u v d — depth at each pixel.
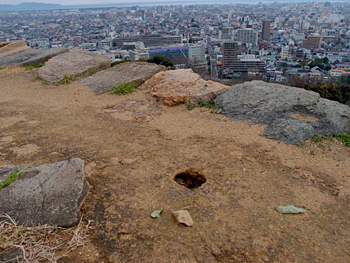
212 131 5.29
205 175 3.93
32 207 3.06
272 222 3.07
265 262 2.61
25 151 4.61
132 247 2.81
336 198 3.49
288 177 3.87
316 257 2.66
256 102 5.89
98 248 2.82
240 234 2.91
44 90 8.09
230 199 3.43
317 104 5.47
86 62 9.82
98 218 3.16
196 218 3.14
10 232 2.87
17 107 6.74
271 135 4.96
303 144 4.66
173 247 2.78
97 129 5.43
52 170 3.54
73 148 4.68
